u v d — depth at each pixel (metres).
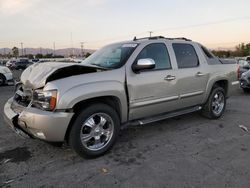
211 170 3.51
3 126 5.46
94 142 3.91
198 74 5.33
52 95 3.45
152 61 4.10
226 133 5.04
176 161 3.79
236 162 3.75
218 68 5.85
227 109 7.13
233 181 3.22
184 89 5.07
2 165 3.68
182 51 5.16
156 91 4.54
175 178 3.31
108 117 3.97
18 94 4.16
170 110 4.99
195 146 4.37
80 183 3.21
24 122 3.62
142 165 3.67
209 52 5.93
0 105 7.76
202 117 6.15
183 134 4.97
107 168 3.59
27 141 4.57
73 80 3.62
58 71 3.63
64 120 3.48
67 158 3.90
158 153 4.08
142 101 4.38
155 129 5.26
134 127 5.37
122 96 4.07
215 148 4.28
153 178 3.31
